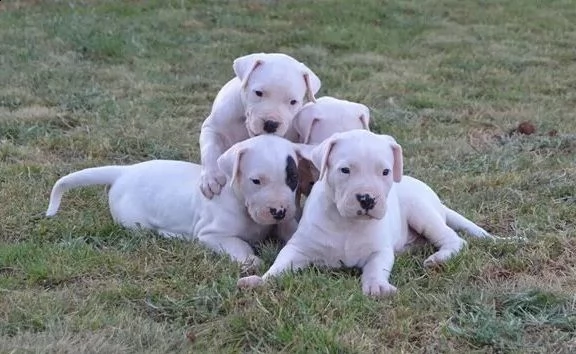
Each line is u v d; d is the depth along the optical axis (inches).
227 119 121.0
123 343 101.8
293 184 112.2
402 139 152.3
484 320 104.7
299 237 111.9
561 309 106.9
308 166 115.3
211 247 115.6
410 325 104.3
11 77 179.6
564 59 224.8
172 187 119.9
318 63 209.2
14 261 113.5
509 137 154.7
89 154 143.3
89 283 110.3
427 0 299.4
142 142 146.9
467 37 248.1
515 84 195.2
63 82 177.3
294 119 117.2
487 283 110.8
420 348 102.5
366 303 106.3
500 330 103.7
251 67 117.3
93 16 244.5
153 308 106.7
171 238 117.9
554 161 142.9
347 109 117.3
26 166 136.0
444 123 162.1
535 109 171.2
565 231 120.9
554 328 104.7
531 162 142.0
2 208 124.3
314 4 281.7
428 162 142.6
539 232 120.7
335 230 110.8
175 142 148.3
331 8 276.1
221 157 113.3
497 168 140.3
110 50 205.8
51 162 139.9
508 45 239.3
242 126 121.3
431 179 135.6
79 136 147.7
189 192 118.8
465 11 285.4
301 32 239.3
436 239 116.6
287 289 107.6
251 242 117.2
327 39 233.9
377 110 165.8
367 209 106.8
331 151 109.0
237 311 105.7
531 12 289.3
